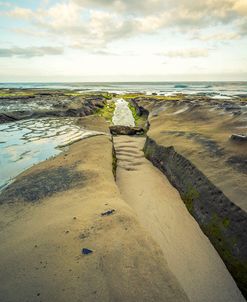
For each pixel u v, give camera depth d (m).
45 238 5.11
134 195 8.58
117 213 5.89
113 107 35.12
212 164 8.00
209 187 6.93
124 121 25.22
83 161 10.63
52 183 8.59
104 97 49.16
